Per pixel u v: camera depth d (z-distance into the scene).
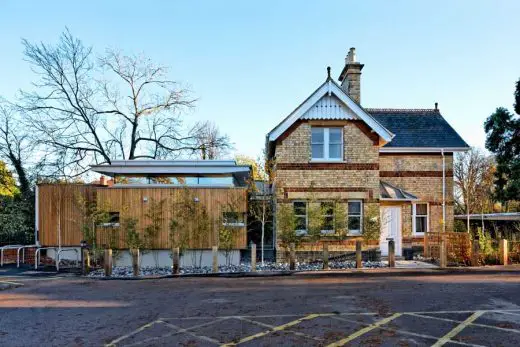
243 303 9.96
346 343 6.88
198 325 8.04
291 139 17.83
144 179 19.11
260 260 18.56
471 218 29.88
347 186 17.69
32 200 23.56
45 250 18.02
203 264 17.31
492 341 6.94
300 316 8.64
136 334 7.48
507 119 24.91
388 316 8.58
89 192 18.00
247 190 18.36
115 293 11.55
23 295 11.35
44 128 26.77
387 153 21.31
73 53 31.05
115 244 17.11
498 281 12.77
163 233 17.17
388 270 15.07
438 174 21.41
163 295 11.15
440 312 8.87
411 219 21.09
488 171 46.94
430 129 22.36
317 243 17.45
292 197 17.56
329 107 17.94
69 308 9.65
